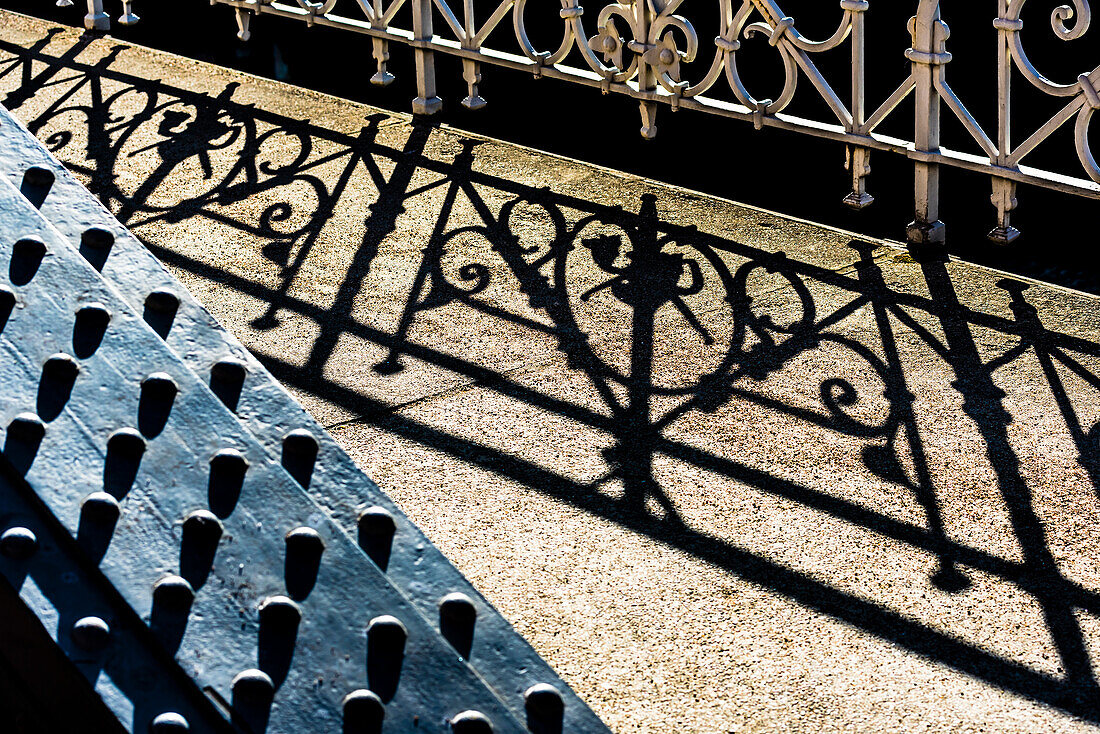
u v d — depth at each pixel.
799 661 2.56
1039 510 3.06
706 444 3.41
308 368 3.88
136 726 1.15
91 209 1.68
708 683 2.51
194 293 4.42
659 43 5.33
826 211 5.08
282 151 5.84
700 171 5.52
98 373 1.40
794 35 4.84
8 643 1.27
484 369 3.86
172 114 6.39
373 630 1.26
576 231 4.90
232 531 1.30
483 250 4.75
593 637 2.65
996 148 4.46
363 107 6.48
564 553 2.94
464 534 3.02
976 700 2.44
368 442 3.45
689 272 4.52
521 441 3.45
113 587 1.24
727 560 2.90
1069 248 4.66
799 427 3.48
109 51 7.54
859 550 2.93
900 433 3.43
